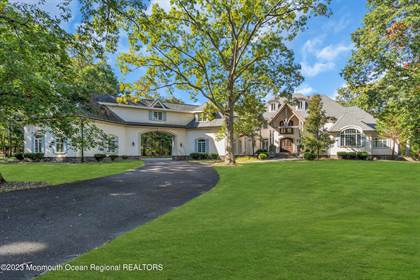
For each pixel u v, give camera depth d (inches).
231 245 186.5
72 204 323.3
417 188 410.0
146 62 816.3
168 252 175.3
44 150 1037.2
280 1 751.1
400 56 683.4
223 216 278.2
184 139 1382.9
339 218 268.2
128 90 822.5
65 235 223.8
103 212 293.7
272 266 150.9
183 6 755.4
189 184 473.1
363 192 391.5
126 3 432.5
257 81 892.6
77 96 483.5
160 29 764.6
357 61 740.0
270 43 796.0
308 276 138.5
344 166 666.2
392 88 676.7
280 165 730.2
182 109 1427.2
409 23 623.2
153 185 457.1
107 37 459.2
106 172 620.7
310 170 599.2
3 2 373.4
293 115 1397.6
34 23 387.2
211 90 851.4
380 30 693.3
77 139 520.7
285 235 208.2
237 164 830.5
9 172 647.8
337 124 1242.6
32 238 215.8
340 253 169.0
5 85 386.0
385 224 241.3
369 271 143.5
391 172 548.7
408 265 150.4
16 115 469.7
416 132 703.1
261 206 323.9
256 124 1145.4
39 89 398.9
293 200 353.7
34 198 350.3
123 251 178.7
